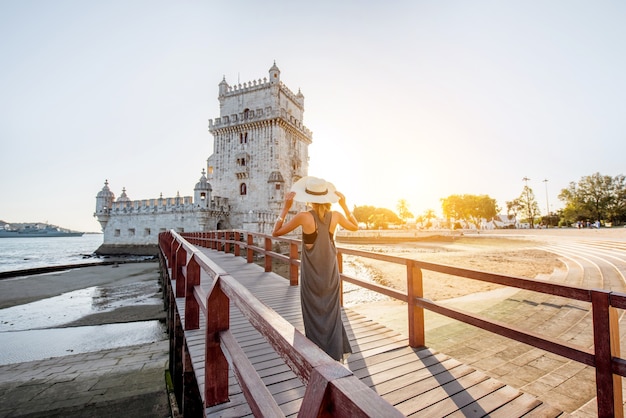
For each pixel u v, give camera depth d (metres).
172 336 8.32
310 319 3.14
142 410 6.77
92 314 15.71
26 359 10.14
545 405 3.00
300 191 3.25
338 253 6.53
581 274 12.12
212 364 3.04
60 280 25.42
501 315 7.63
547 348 2.65
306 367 1.23
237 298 2.39
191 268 5.07
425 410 2.93
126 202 48.16
